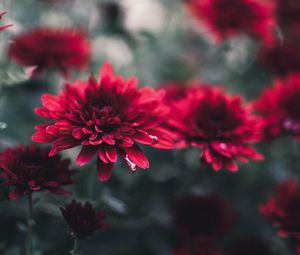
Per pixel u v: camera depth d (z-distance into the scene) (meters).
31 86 0.50
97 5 0.61
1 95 0.47
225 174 0.56
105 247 0.50
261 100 0.46
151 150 0.53
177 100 0.44
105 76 0.38
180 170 0.52
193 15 0.56
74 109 0.35
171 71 0.65
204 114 0.40
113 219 0.47
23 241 0.44
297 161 0.54
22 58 0.46
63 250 0.44
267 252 0.49
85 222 0.33
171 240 0.51
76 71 0.54
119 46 0.63
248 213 0.55
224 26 0.54
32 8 0.58
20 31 0.49
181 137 0.39
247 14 0.54
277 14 0.60
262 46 0.60
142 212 0.52
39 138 0.34
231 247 0.50
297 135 0.44
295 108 0.45
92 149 0.34
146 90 0.37
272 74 0.59
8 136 0.49
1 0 0.51
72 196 0.44
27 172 0.34
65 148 0.34
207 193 0.50
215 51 0.63
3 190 0.35
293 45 0.60
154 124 0.35
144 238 0.51
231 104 0.41
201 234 0.47
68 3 0.59
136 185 0.52
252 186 0.57
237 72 0.63
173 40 0.70
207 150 0.38
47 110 0.35
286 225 0.42
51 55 0.46
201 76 0.62
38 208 0.45
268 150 0.56
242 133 0.39
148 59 0.65
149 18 0.69
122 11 0.61
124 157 0.34
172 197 0.49
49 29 0.49
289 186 0.45
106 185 0.45
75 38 0.47
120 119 0.35
